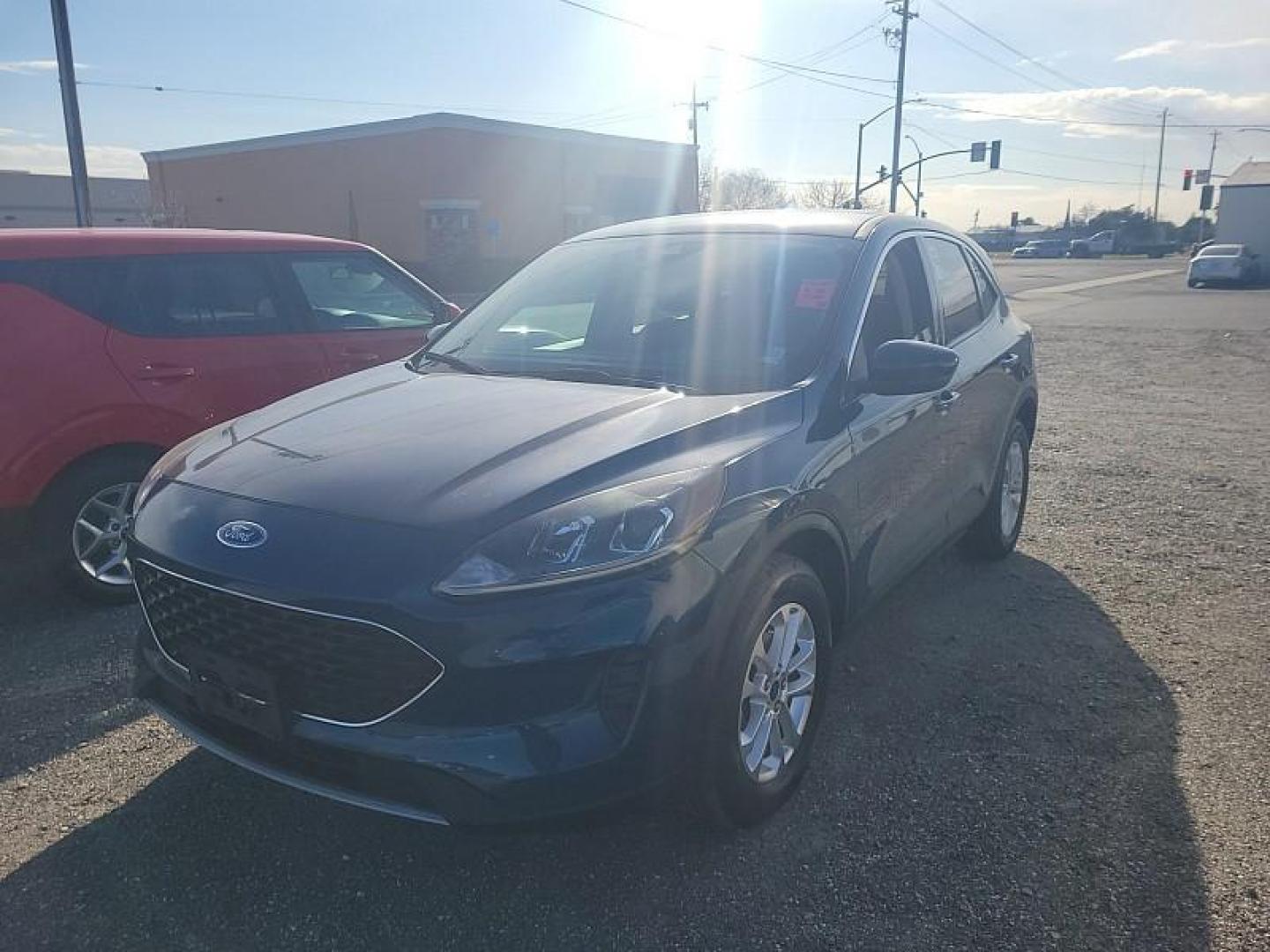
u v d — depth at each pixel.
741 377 3.40
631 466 2.74
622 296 4.02
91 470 4.71
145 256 5.01
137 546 2.93
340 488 2.73
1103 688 3.93
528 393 3.36
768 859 2.90
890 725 3.64
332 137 39.75
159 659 2.95
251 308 5.43
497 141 38.28
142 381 4.86
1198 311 23.89
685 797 2.79
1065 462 7.79
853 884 2.79
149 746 3.55
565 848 2.96
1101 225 103.38
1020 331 5.46
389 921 2.66
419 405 3.32
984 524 5.12
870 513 3.50
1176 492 6.85
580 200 42.03
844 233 3.98
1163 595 4.91
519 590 2.42
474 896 2.76
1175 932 2.58
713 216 4.47
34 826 3.07
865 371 3.57
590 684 2.46
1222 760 3.39
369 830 3.05
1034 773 3.33
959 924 2.63
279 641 2.58
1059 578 5.16
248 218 44.06
